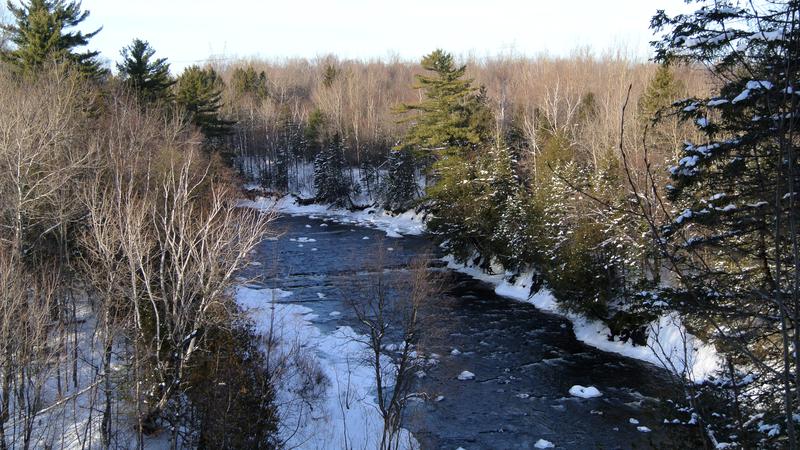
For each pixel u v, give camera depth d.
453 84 48.59
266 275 38.59
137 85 44.25
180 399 16.89
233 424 15.77
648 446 18.80
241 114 94.31
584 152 41.91
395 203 67.31
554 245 31.88
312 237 55.16
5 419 14.24
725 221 9.79
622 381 24.16
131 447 16.52
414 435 19.98
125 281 17.41
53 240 21.53
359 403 21.92
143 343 16.58
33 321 15.14
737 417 5.23
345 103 94.06
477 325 31.50
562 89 64.06
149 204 19.25
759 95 7.81
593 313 29.69
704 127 9.89
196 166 27.16
